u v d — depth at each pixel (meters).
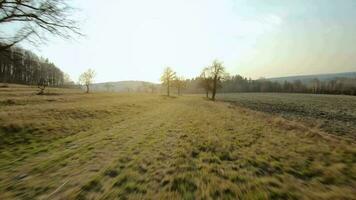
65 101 34.16
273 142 11.55
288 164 7.98
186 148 10.15
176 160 8.30
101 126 15.92
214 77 64.31
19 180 6.23
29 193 5.46
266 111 38.22
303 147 10.44
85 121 17.02
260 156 8.95
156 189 5.79
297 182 6.39
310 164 7.94
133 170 7.15
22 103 27.92
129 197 5.33
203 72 65.62
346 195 5.55
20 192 5.51
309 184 6.25
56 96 43.16
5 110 18.78
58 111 19.20
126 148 9.90
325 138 12.59
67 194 5.43
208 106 39.00
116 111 24.42
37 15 9.70
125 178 6.46
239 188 5.90
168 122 18.66
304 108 44.97
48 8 9.72
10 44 9.91
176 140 11.80
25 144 10.20
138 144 10.69
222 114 26.20
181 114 25.23
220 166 7.73
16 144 10.05
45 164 7.59
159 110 30.03
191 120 20.16
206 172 7.09
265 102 63.47
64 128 13.82
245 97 93.81
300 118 29.31
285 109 42.50
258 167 7.71
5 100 28.27
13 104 26.66
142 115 23.56
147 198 5.29
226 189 5.83
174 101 53.50
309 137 12.96
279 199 5.35
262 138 12.59
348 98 80.88
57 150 9.42
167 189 5.79
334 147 10.47
